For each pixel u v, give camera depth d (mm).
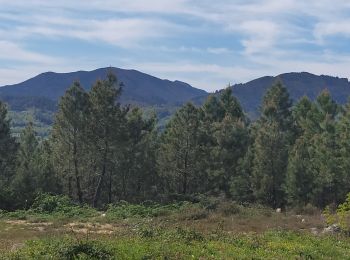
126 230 20469
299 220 29031
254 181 50031
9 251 12664
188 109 54125
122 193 54500
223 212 32594
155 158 55125
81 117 48688
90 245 12172
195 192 55125
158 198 50469
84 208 35469
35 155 55031
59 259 11508
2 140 49844
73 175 50062
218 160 53469
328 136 50125
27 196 40625
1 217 31016
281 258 13570
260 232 22906
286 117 66125
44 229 24516
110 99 48438
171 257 12156
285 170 49562
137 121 52469
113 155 49875
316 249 15812
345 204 20125
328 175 46375
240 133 55312
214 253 13336
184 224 25875
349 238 19828
